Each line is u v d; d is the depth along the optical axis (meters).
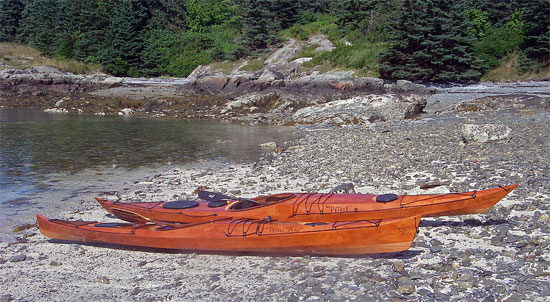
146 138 21.19
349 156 15.31
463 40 38.16
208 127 25.70
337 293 5.65
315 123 25.94
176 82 47.59
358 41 45.97
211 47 57.81
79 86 41.00
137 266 6.98
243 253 7.29
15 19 72.12
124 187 12.07
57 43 59.38
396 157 14.55
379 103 27.16
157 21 62.91
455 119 23.92
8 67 45.78
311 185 11.62
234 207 8.04
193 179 12.86
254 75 40.03
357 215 7.64
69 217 9.48
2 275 6.72
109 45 56.38
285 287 5.98
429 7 38.91
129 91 39.91
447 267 6.19
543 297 5.24
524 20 40.28
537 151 14.00
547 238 6.98
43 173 13.77
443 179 11.29
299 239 6.64
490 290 5.49
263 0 51.16
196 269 6.78
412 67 38.81
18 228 8.81
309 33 51.34
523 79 38.12
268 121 28.09
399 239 6.18
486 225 7.94
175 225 7.38
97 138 21.00
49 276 6.66
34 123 26.36
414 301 5.36
